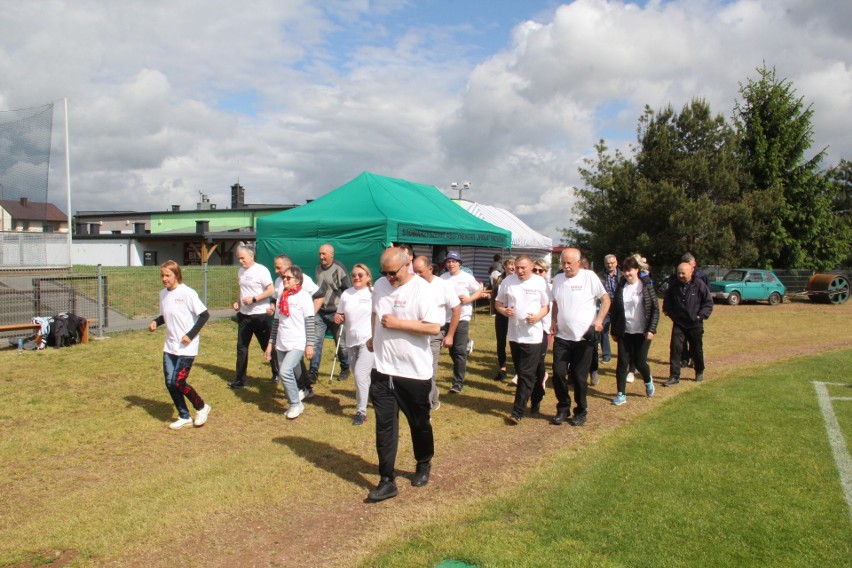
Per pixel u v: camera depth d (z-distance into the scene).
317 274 8.51
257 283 7.87
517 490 4.59
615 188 29.94
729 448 5.46
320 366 9.47
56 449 5.60
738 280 24.59
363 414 6.43
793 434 5.90
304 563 3.59
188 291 6.11
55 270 12.66
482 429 6.31
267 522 4.15
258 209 42.75
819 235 32.81
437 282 5.77
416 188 17.23
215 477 4.91
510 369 9.69
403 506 4.39
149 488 4.69
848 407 7.00
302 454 5.48
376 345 4.64
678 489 4.51
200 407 6.27
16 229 12.41
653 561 3.47
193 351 6.15
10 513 4.28
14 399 7.29
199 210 43.91
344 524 4.12
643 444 5.61
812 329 15.90
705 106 29.47
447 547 3.67
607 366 9.96
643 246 29.23
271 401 7.36
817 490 4.50
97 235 36.72
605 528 3.88
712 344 12.97
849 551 3.58
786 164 31.58
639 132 31.00
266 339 8.02
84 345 11.02
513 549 3.62
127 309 14.73
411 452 5.60
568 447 5.67
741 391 7.87
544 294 6.39
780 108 31.06
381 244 12.25
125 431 6.13
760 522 3.96
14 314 11.66
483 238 16.28
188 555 3.71
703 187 29.02
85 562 3.63
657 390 8.19
